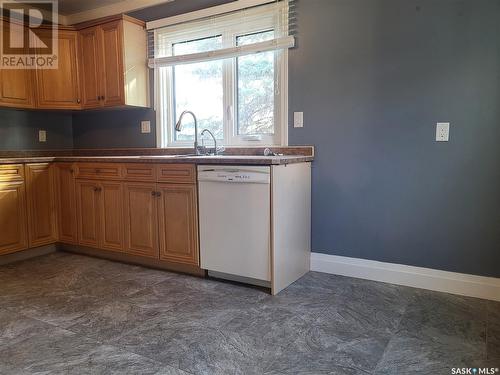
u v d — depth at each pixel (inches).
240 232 102.0
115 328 81.2
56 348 73.1
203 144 137.5
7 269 122.0
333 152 112.8
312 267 118.0
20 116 154.3
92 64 145.4
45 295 100.0
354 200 110.9
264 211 97.7
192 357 69.7
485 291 95.4
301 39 115.0
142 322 83.9
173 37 140.4
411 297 96.3
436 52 97.6
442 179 99.1
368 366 66.4
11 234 128.6
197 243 110.3
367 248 109.9
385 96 104.7
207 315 86.9
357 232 111.0
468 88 94.7
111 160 125.2
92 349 72.7
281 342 74.7
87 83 147.8
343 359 68.6
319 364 67.2
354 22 107.3
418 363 67.2
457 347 72.3
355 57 107.8
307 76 115.0
